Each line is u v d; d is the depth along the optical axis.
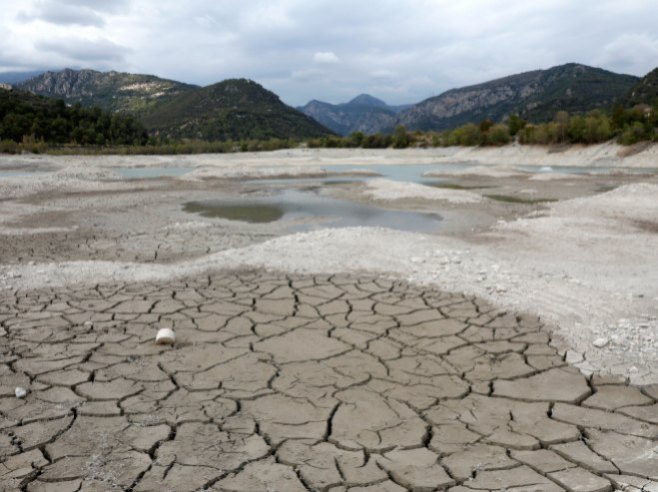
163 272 8.98
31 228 14.49
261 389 4.77
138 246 12.00
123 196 22.97
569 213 16.50
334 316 6.74
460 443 3.89
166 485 3.37
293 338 6.02
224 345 5.82
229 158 60.09
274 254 10.03
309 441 3.91
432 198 21.19
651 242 11.78
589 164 43.94
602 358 5.36
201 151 74.06
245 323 6.50
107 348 5.70
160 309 7.01
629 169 38.44
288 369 5.20
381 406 4.46
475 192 24.56
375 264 9.30
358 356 5.52
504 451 3.78
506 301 7.17
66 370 5.15
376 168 44.91
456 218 16.41
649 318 6.46
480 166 44.91
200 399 4.57
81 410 4.37
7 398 4.59
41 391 4.72
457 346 5.77
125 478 3.44
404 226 15.12
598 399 4.54
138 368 5.20
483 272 8.66
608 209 16.84
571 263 9.77
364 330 6.26
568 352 5.53
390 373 5.11
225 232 13.98
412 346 5.78
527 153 51.25
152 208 19.33
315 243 10.87
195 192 24.94
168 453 3.75
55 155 57.09
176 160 54.06
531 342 5.84
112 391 4.72
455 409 4.41
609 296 7.37
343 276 8.59
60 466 3.58
